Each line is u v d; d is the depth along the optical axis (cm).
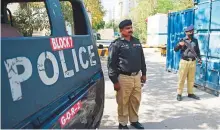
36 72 181
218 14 665
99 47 611
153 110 561
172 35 1041
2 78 146
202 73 741
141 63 452
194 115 530
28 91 169
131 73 420
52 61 207
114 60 412
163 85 805
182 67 627
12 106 152
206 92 717
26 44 174
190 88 654
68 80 234
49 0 233
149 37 2641
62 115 213
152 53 1956
